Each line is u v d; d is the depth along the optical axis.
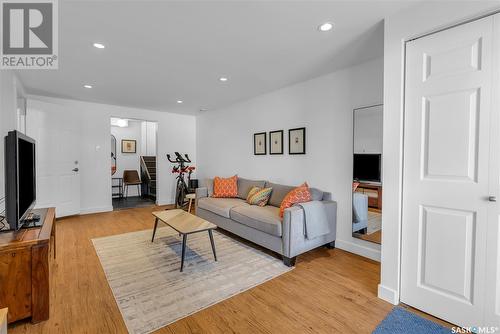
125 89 3.82
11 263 1.58
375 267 2.54
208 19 1.93
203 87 3.73
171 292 2.04
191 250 2.96
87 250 2.94
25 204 1.98
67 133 4.35
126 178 7.11
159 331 1.58
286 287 2.13
